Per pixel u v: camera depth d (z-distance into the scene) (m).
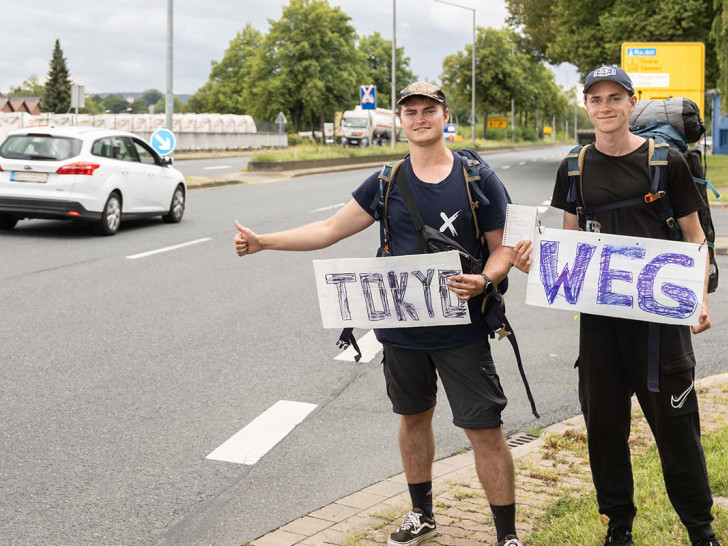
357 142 66.69
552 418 5.84
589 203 3.40
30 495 4.43
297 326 8.36
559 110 131.75
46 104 138.00
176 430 5.46
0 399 5.95
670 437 3.37
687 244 3.27
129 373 6.67
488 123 100.88
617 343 3.45
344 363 7.12
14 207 13.92
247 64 101.88
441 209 3.47
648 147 3.33
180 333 7.99
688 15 30.94
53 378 6.48
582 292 3.40
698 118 3.85
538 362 7.29
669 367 3.33
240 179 28.28
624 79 3.26
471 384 3.53
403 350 3.61
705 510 3.40
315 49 77.19
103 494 4.47
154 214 15.85
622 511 3.54
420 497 3.79
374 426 5.63
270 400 6.12
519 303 9.73
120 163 14.77
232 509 4.34
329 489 4.60
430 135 3.45
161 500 4.42
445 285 3.47
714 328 8.45
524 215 3.39
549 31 44.44
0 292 9.59
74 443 5.18
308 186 26.67
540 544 3.57
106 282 10.38
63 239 13.85
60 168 13.85
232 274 11.12
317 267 3.61
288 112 79.00
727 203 20.48
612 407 3.48
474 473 4.57
